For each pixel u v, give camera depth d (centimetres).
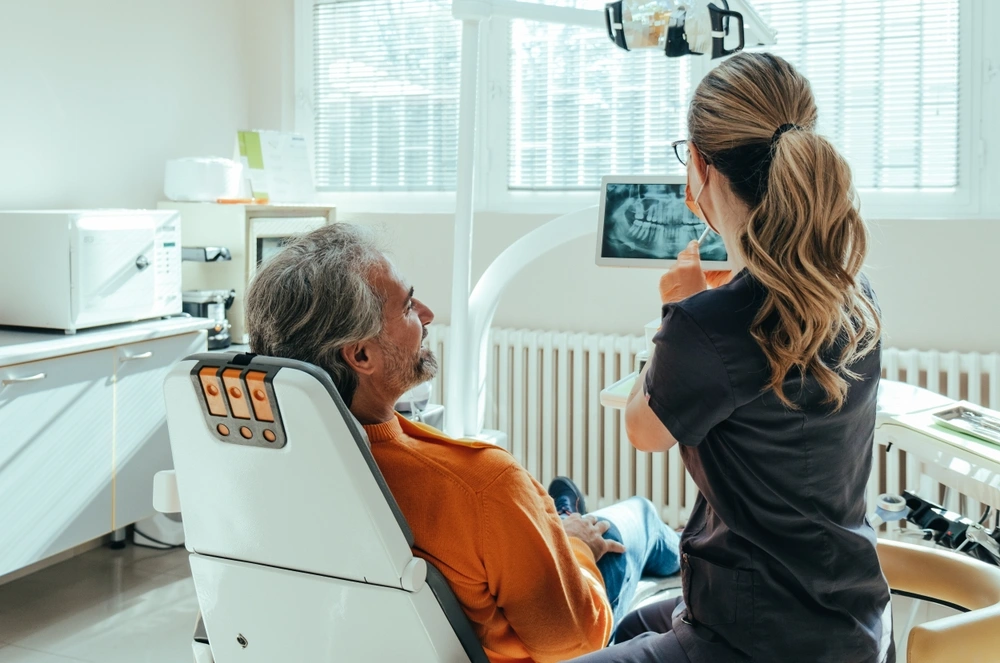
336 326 125
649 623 159
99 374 281
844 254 113
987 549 201
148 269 303
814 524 119
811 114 117
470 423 263
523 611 133
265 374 115
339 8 410
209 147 393
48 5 318
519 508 130
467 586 130
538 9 234
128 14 349
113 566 327
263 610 132
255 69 414
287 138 390
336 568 123
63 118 326
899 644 169
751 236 112
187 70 379
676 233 221
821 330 109
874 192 333
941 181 326
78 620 284
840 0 331
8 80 306
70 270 277
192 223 350
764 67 116
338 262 127
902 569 158
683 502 354
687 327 116
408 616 121
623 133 367
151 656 262
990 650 123
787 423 116
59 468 270
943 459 195
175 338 308
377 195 411
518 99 379
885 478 323
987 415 201
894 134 329
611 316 361
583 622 139
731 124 116
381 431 132
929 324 319
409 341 132
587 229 247
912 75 326
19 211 290
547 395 359
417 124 402
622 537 184
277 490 121
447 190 401
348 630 126
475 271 382
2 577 312
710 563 125
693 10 207
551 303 369
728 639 123
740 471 120
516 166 382
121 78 348
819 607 121
